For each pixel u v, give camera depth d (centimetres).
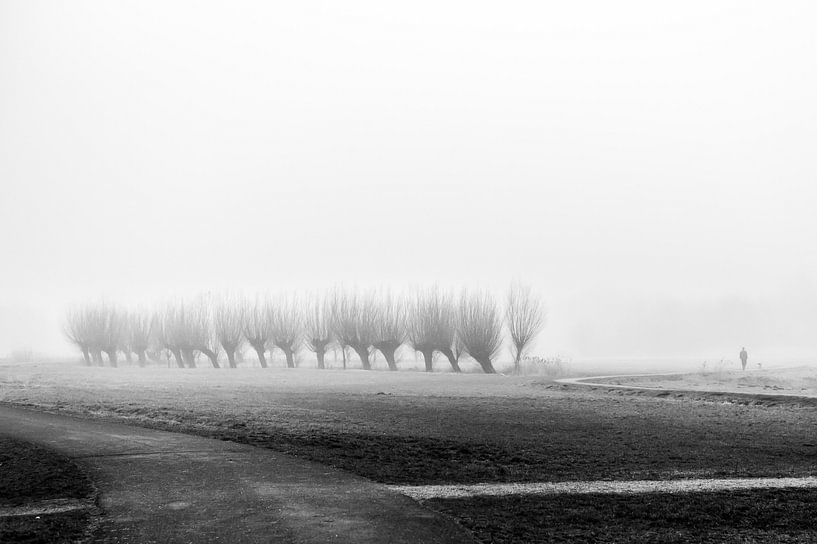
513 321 7375
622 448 1786
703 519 1138
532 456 1656
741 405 3005
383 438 1886
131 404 2723
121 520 1072
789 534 1076
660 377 4959
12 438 1809
